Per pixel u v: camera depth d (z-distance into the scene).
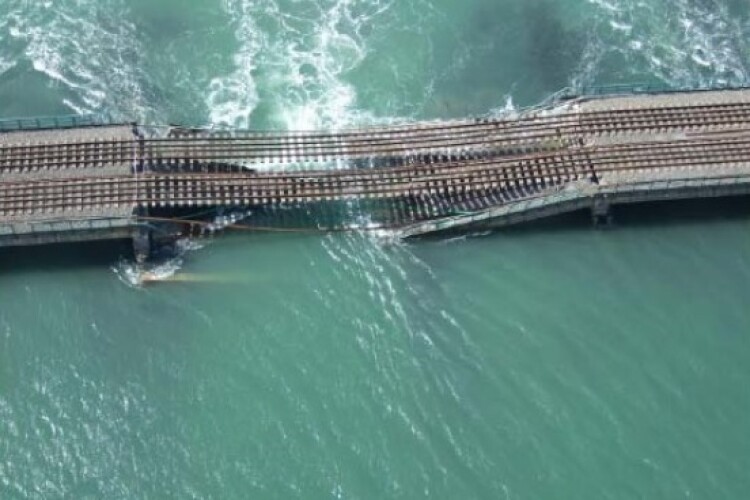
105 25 110.19
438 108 106.50
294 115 104.25
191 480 79.81
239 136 98.81
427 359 87.44
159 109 103.88
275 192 95.69
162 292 90.62
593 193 97.38
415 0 115.00
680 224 98.94
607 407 85.38
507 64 110.88
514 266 94.56
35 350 86.44
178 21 110.94
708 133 102.19
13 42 108.25
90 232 92.00
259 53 109.00
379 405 84.56
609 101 104.19
